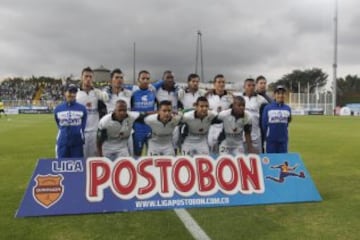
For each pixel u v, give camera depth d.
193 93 8.16
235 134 7.27
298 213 5.64
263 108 7.54
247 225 5.13
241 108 7.00
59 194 5.61
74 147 6.92
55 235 4.77
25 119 33.78
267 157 6.42
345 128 23.48
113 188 5.78
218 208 5.91
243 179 6.20
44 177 5.61
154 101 8.09
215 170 6.14
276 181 6.32
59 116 6.82
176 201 5.87
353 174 8.57
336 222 5.21
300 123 29.34
